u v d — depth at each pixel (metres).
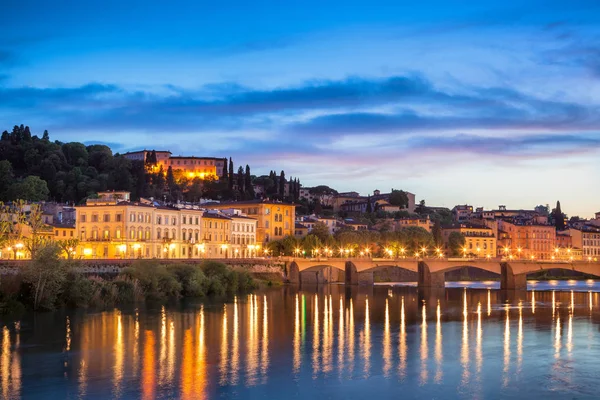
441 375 78.62
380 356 88.88
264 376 77.75
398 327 115.56
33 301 126.62
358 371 80.31
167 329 109.44
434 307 151.62
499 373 79.69
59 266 128.75
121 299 144.12
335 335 105.88
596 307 151.50
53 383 74.50
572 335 106.75
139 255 193.00
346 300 169.12
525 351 92.75
